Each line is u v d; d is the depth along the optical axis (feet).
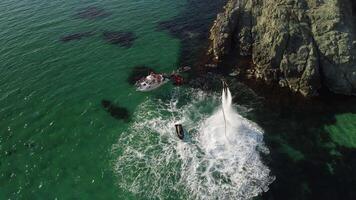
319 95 122.11
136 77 140.15
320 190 90.99
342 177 93.91
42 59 155.43
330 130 109.09
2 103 130.52
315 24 124.67
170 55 152.05
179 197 91.76
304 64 121.39
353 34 124.06
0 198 95.40
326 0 126.00
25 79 143.02
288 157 100.99
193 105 123.65
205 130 112.16
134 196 93.30
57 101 130.11
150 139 110.63
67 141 112.57
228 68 139.64
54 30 180.34
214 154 103.35
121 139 111.65
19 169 103.81
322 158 99.91
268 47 129.39
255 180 94.58
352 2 132.36
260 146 105.29
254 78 132.67
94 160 105.19
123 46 161.58
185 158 102.73
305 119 113.80
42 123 120.37
